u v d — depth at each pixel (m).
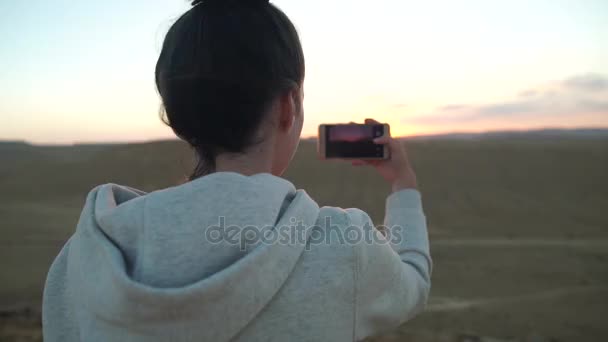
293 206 0.93
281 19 1.00
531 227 50.47
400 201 1.26
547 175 71.25
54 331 0.98
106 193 1.04
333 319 0.91
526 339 18.09
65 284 1.01
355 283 0.93
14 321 13.30
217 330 0.81
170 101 0.96
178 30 0.97
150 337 0.81
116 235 0.91
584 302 24.53
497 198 62.16
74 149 149.25
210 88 0.93
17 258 32.06
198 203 0.89
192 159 1.05
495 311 22.20
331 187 63.59
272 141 1.02
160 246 0.87
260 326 0.86
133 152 81.38
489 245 40.53
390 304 1.00
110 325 0.84
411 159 75.00
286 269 0.87
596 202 61.38
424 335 15.29
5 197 67.50
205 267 0.86
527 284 28.30
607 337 19.00
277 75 0.95
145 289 0.78
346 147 1.33
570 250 38.66
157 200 0.91
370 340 13.84
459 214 55.66
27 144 151.88
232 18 0.94
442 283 27.95
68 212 56.38
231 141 0.96
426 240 1.21
